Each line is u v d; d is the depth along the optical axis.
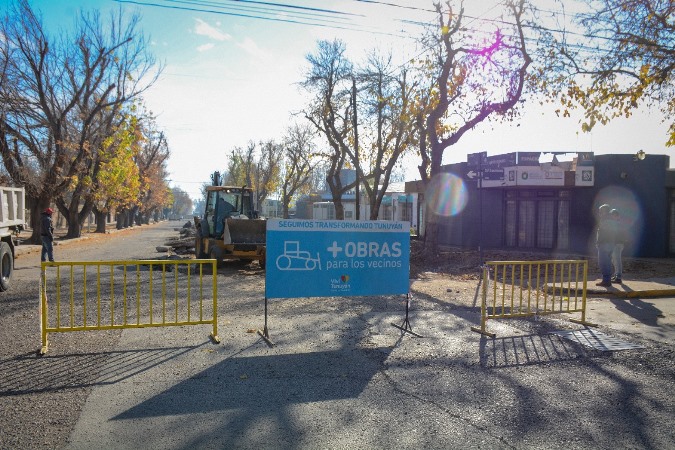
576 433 4.05
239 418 4.24
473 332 7.46
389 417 4.32
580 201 20.67
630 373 5.62
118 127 30.56
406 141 24.97
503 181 20.61
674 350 6.54
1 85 23.03
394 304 9.67
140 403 4.53
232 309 9.04
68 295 10.30
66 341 6.60
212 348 6.36
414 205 34.75
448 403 4.66
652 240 19.61
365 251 7.36
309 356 6.10
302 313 8.71
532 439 3.93
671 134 10.30
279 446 3.74
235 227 16.33
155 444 3.73
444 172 25.02
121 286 11.66
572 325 8.00
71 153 28.05
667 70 10.12
